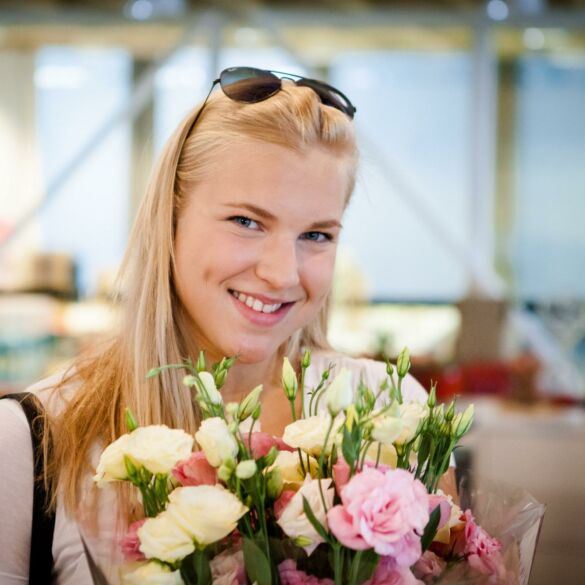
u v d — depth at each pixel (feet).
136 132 23.63
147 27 24.12
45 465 3.78
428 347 21.15
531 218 24.30
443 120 24.09
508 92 24.14
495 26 23.45
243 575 2.85
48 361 19.35
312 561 2.82
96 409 3.98
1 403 3.92
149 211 4.15
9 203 24.25
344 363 4.81
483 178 23.61
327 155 3.92
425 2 23.68
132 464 2.92
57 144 24.48
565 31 23.77
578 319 21.61
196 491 2.79
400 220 23.06
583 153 24.12
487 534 3.18
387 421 2.84
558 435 12.24
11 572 3.72
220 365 3.24
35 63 24.36
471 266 22.89
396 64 24.16
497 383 15.51
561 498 11.37
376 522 2.65
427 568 2.93
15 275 22.41
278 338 4.06
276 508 2.89
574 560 9.41
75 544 3.75
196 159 4.00
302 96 3.93
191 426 4.11
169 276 4.14
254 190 3.82
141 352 4.07
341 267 22.40
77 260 23.00
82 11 24.02
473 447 12.01
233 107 3.96
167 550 2.72
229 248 3.87
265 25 23.39
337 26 23.77
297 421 3.08
